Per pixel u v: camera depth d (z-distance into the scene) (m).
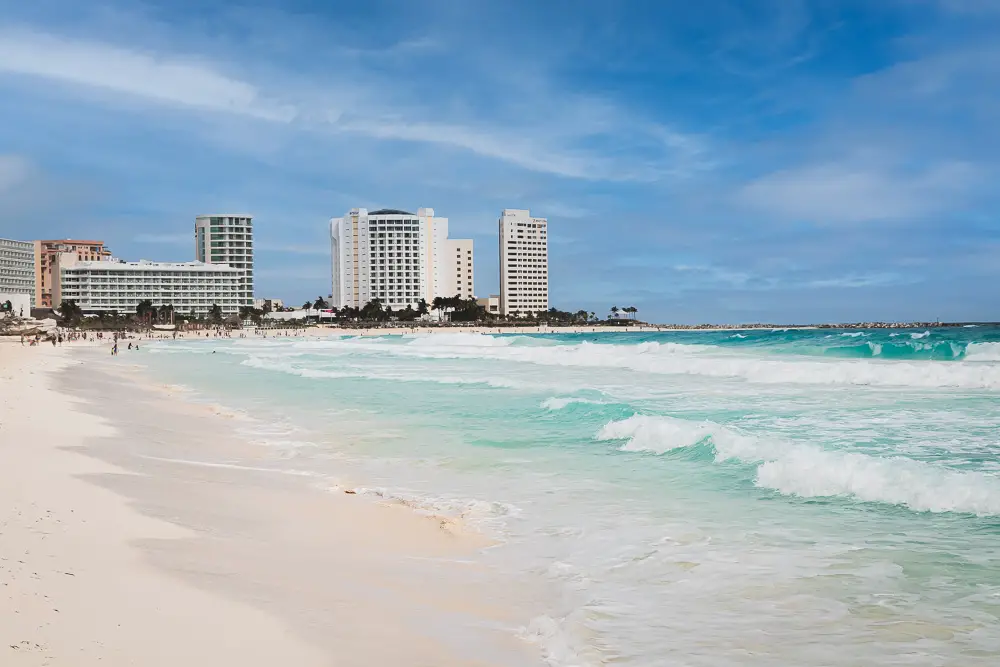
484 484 13.37
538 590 8.00
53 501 10.25
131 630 5.98
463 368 41.41
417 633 6.64
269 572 8.12
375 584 8.03
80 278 199.00
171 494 11.84
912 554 8.71
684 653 6.36
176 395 30.59
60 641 5.57
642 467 14.21
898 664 6.08
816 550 9.02
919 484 11.09
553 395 25.64
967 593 7.50
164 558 8.16
